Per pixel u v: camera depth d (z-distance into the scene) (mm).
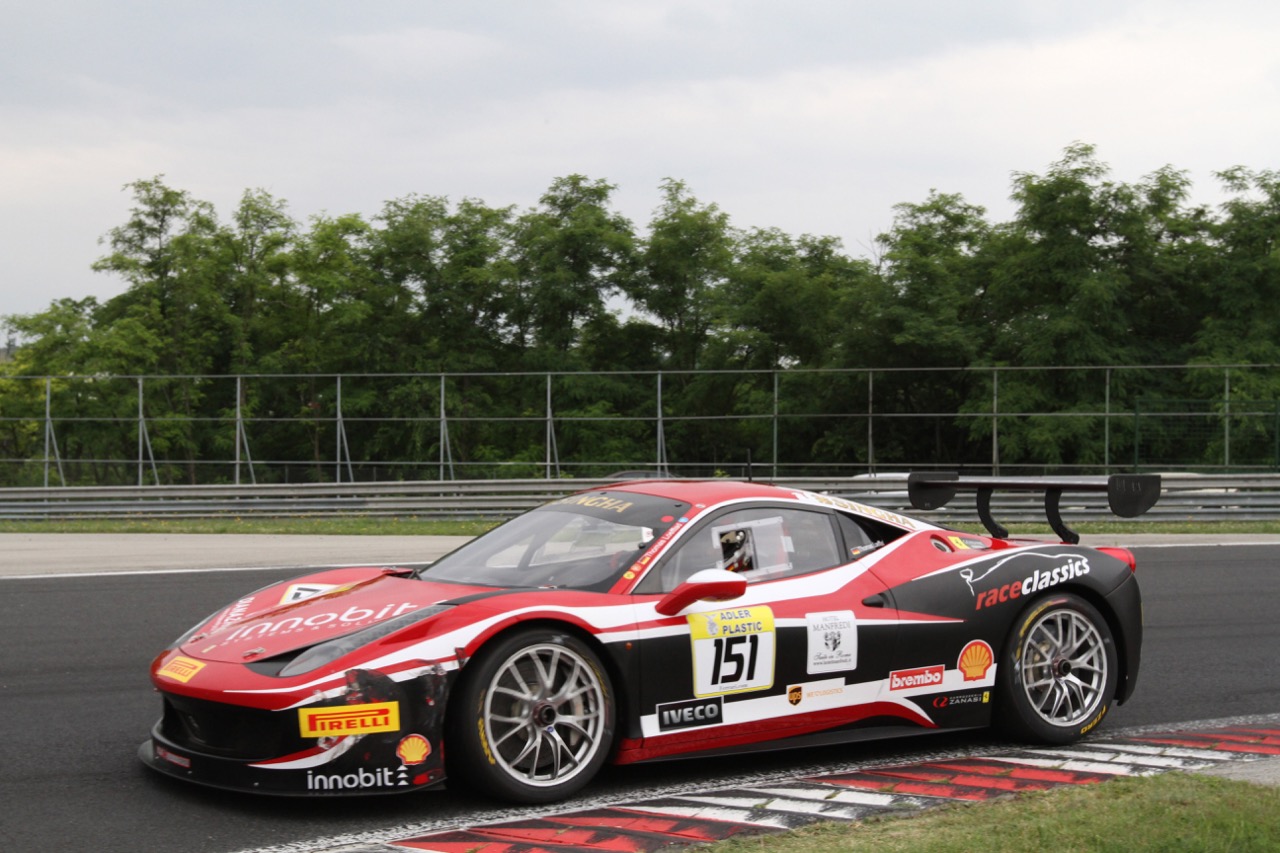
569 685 4645
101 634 8555
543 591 4793
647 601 4879
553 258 35062
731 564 5215
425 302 36156
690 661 4875
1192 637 8898
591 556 5121
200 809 4488
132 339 35688
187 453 33656
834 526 5574
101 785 4824
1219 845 3812
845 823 4184
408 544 15555
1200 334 29109
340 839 4117
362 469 32969
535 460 30828
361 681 4285
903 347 29953
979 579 5648
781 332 32469
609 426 30828
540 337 35312
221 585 11141
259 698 4266
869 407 23750
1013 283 29172
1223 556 13820
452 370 34562
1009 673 5617
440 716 4371
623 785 4902
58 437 31812
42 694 6625
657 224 36219
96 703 6402
